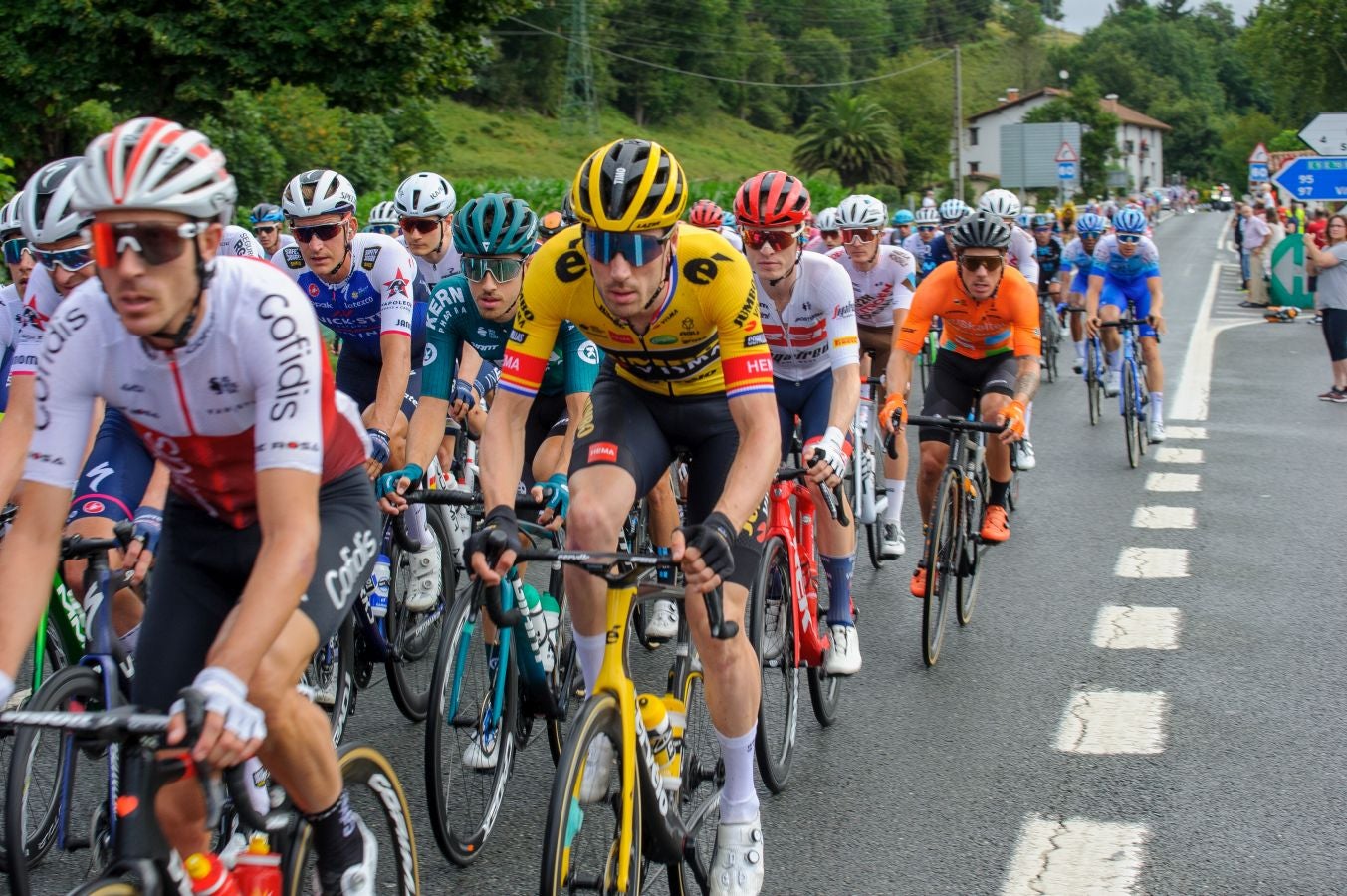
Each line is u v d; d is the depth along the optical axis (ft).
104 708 9.62
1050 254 41.32
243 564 7.59
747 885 9.53
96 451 11.13
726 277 9.05
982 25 389.19
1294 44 173.06
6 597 6.55
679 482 18.06
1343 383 35.42
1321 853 10.44
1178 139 384.47
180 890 6.51
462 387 16.02
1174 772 12.17
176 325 6.44
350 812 7.50
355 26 55.52
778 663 12.10
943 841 10.90
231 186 6.43
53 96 54.24
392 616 13.46
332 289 15.03
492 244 12.33
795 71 289.94
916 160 239.09
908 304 21.71
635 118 247.09
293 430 6.61
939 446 16.78
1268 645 15.80
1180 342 49.57
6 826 9.55
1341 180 52.47
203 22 54.44
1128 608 17.52
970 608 17.42
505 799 12.11
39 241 10.47
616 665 8.58
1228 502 23.75
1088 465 27.66
